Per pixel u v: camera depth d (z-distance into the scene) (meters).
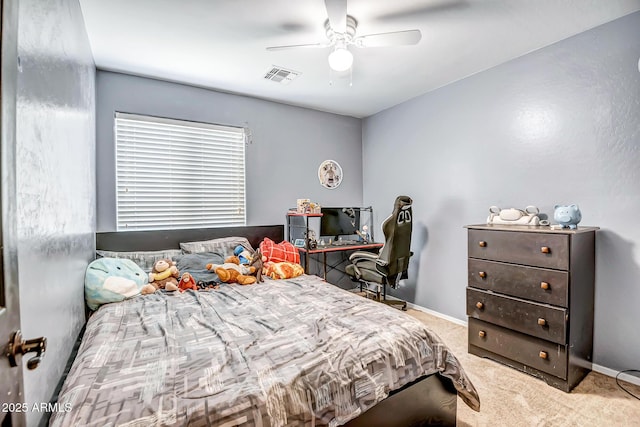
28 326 0.87
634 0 1.84
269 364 1.17
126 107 2.82
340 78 2.98
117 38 2.20
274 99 3.57
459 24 2.08
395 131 3.83
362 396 1.21
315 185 3.97
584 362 2.06
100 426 0.84
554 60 2.34
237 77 2.92
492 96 2.76
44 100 1.07
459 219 3.08
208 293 2.21
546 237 2.00
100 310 1.85
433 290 3.38
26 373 0.84
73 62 1.59
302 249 3.41
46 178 1.07
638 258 1.97
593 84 2.14
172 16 1.95
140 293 2.16
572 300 1.93
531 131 2.48
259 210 3.55
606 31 2.07
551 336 1.96
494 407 1.78
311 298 2.03
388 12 1.94
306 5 1.85
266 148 3.60
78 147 1.71
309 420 1.07
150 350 1.30
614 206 2.06
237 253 2.96
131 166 2.87
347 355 1.28
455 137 3.10
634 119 1.97
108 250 2.69
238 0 1.80
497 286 2.28
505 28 2.13
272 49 2.07
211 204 3.27
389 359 1.34
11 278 0.57
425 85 3.19
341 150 4.20
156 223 2.99
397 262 3.17
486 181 2.83
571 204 2.26
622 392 1.90
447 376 1.51
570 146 2.26
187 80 2.98
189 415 0.90
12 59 0.60
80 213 1.77
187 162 3.13
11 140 0.59
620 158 2.03
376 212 4.17
